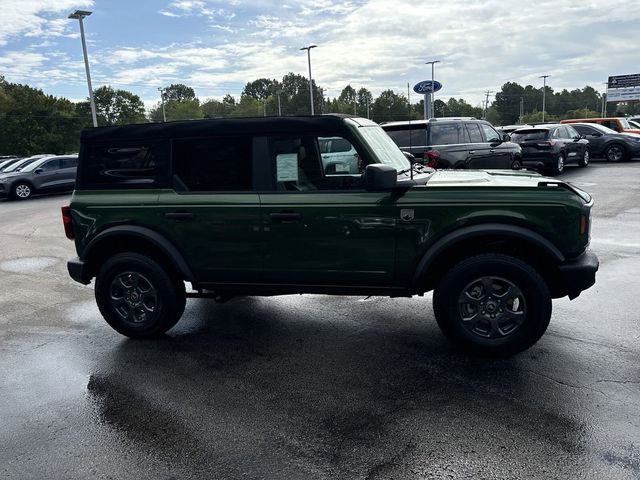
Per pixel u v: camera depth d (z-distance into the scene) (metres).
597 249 7.27
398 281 4.12
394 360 4.14
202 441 3.14
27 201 17.50
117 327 4.78
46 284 6.86
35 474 2.90
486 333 4.05
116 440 3.19
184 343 4.68
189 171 4.39
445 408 3.38
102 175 4.61
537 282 3.85
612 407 3.31
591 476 2.68
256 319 5.23
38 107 74.12
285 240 4.21
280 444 3.07
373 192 4.04
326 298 5.82
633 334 4.45
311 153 4.16
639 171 16.31
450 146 11.16
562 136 16.73
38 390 3.88
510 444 2.97
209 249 4.38
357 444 3.04
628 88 55.00
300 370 4.04
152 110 113.25
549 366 3.90
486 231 3.83
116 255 4.70
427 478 2.71
